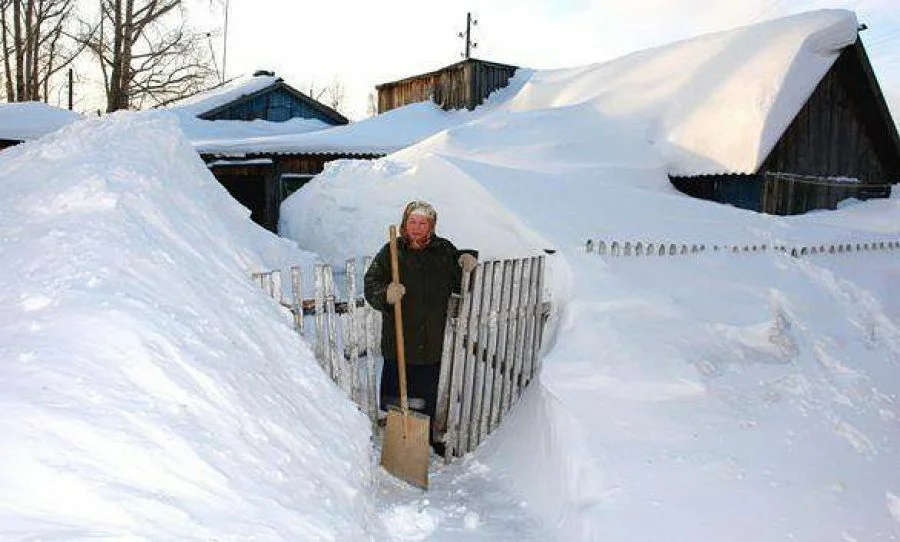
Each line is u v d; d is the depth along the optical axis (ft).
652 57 44.78
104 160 12.96
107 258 10.12
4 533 5.80
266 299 13.17
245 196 50.98
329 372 13.98
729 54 39.47
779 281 20.44
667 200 24.44
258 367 10.82
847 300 21.13
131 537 6.37
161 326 9.30
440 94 62.34
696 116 36.29
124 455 7.21
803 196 36.86
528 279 15.69
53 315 8.66
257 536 7.50
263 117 69.67
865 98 39.86
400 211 21.79
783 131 33.30
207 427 8.48
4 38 74.18
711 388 14.53
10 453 6.50
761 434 13.30
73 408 7.33
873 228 32.32
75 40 75.51
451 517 11.75
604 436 12.57
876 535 10.44
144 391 8.20
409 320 14.53
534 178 21.24
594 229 18.94
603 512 10.77
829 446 13.26
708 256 20.26
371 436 13.53
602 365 14.24
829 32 36.55
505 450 14.34
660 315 16.11
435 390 14.94
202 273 11.82
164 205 12.73
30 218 11.42
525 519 11.88
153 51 75.05
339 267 23.89
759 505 11.10
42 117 48.39
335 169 26.55
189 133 53.42
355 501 10.33
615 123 37.83
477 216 18.88
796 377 15.92
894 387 16.89
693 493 11.34
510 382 15.60
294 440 10.02
